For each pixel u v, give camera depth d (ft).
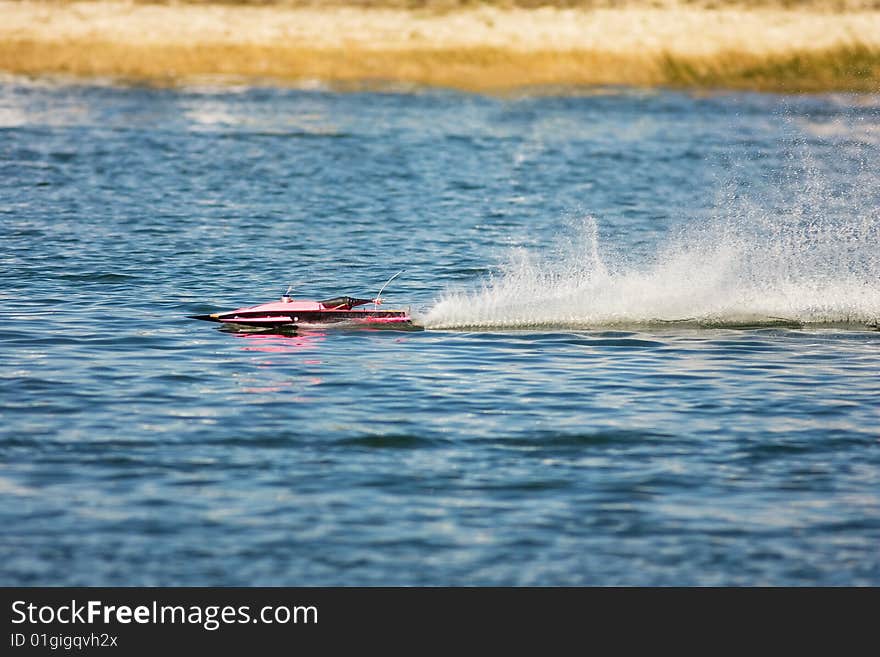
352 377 223.71
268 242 367.25
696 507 169.37
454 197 464.65
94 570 149.59
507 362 236.02
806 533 162.09
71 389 214.07
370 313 263.49
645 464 184.24
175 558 152.46
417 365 232.73
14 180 472.44
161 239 367.86
